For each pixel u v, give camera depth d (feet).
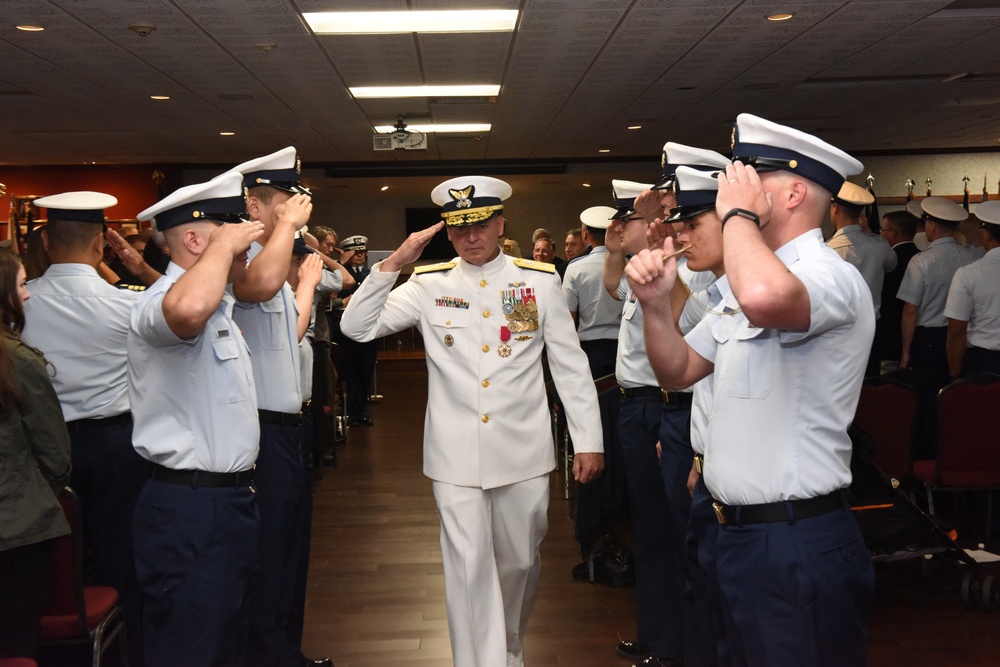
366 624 12.04
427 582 13.70
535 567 9.52
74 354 9.76
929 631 11.42
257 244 8.89
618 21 20.93
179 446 7.16
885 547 11.57
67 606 8.04
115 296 9.95
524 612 9.70
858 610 5.92
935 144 44.14
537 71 26.05
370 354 27.94
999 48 24.35
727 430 6.09
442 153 44.34
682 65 25.66
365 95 29.04
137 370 7.23
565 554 14.88
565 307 9.66
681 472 9.35
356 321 9.15
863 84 28.96
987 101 32.35
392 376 41.37
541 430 9.34
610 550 13.44
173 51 22.77
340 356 24.72
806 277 5.47
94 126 33.81
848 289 5.58
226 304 7.60
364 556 15.05
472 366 9.13
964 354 15.87
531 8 19.69
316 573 14.20
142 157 42.29
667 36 22.40
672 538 9.99
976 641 11.09
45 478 7.58
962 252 17.43
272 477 8.87
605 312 17.42
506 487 9.18
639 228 10.85
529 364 9.33
